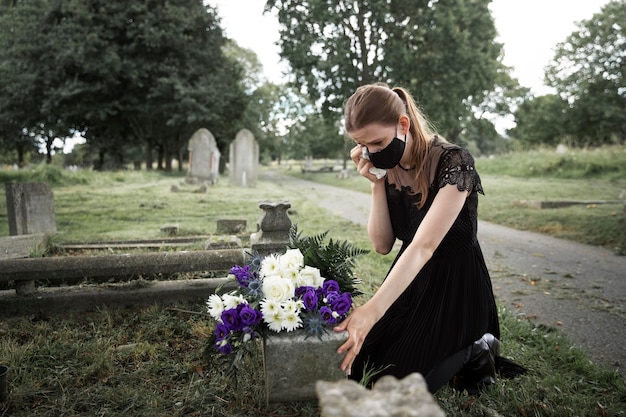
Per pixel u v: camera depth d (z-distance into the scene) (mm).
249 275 2471
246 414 2309
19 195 6949
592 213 9547
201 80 30547
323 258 2463
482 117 40531
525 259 6746
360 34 26250
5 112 29516
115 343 3256
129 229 8258
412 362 2227
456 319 2281
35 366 2852
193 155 20906
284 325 2139
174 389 2631
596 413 2494
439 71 25734
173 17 29078
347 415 697
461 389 2557
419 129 2170
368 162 2271
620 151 19094
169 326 3504
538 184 16016
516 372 2738
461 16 26188
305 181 30625
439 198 2025
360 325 1862
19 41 28266
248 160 20344
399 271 1900
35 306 3754
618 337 3809
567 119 38531
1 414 2355
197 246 5957
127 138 37562
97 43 27750
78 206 11578
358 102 1974
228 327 2230
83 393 2559
